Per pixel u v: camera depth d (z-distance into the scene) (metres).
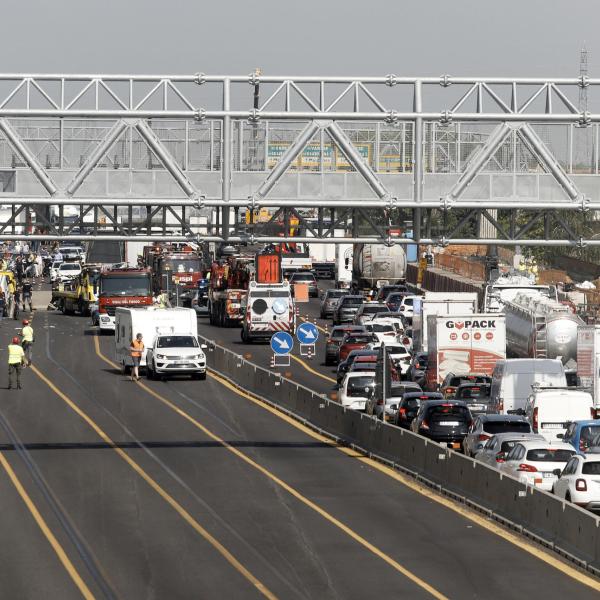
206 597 73.19
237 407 165.75
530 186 119.31
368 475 117.31
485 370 174.25
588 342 148.38
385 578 78.06
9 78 114.25
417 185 117.75
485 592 74.69
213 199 117.75
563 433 125.88
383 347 129.75
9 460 123.38
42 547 86.50
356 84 115.94
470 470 104.31
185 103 115.50
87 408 162.12
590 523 81.75
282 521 95.75
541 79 116.44
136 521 95.38
